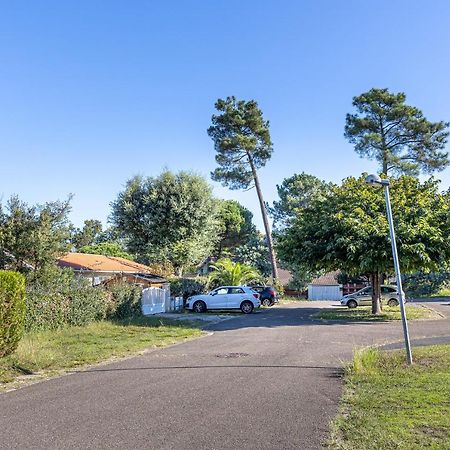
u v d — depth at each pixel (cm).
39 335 1519
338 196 2598
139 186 4166
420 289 5856
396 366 970
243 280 3872
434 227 2225
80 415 671
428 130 4203
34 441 564
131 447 541
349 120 4444
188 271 4553
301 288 6094
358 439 550
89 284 2067
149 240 4062
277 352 1272
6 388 862
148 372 999
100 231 6881
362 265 2208
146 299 2667
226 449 533
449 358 1051
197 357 1200
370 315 2520
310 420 636
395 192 2498
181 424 624
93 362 1132
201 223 4131
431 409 656
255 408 698
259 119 4403
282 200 7969
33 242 1694
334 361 1113
